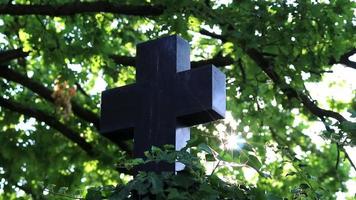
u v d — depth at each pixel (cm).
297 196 445
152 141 436
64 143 1097
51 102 1028
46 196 610
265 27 921
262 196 400
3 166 1063
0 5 913
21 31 965
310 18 931
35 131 1091
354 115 452
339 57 967
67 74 975
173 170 412
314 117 1022
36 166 1071
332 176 1188
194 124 444
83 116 1075
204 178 397
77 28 987
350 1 948
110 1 927
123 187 397
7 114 1086
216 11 925
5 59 963
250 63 1047
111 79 1128
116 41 1082
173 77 444
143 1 934
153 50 454
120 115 449
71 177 1063
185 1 913
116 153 1076
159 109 441
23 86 1095
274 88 1030
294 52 951
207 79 436
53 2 948
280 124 1162
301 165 455
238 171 752
